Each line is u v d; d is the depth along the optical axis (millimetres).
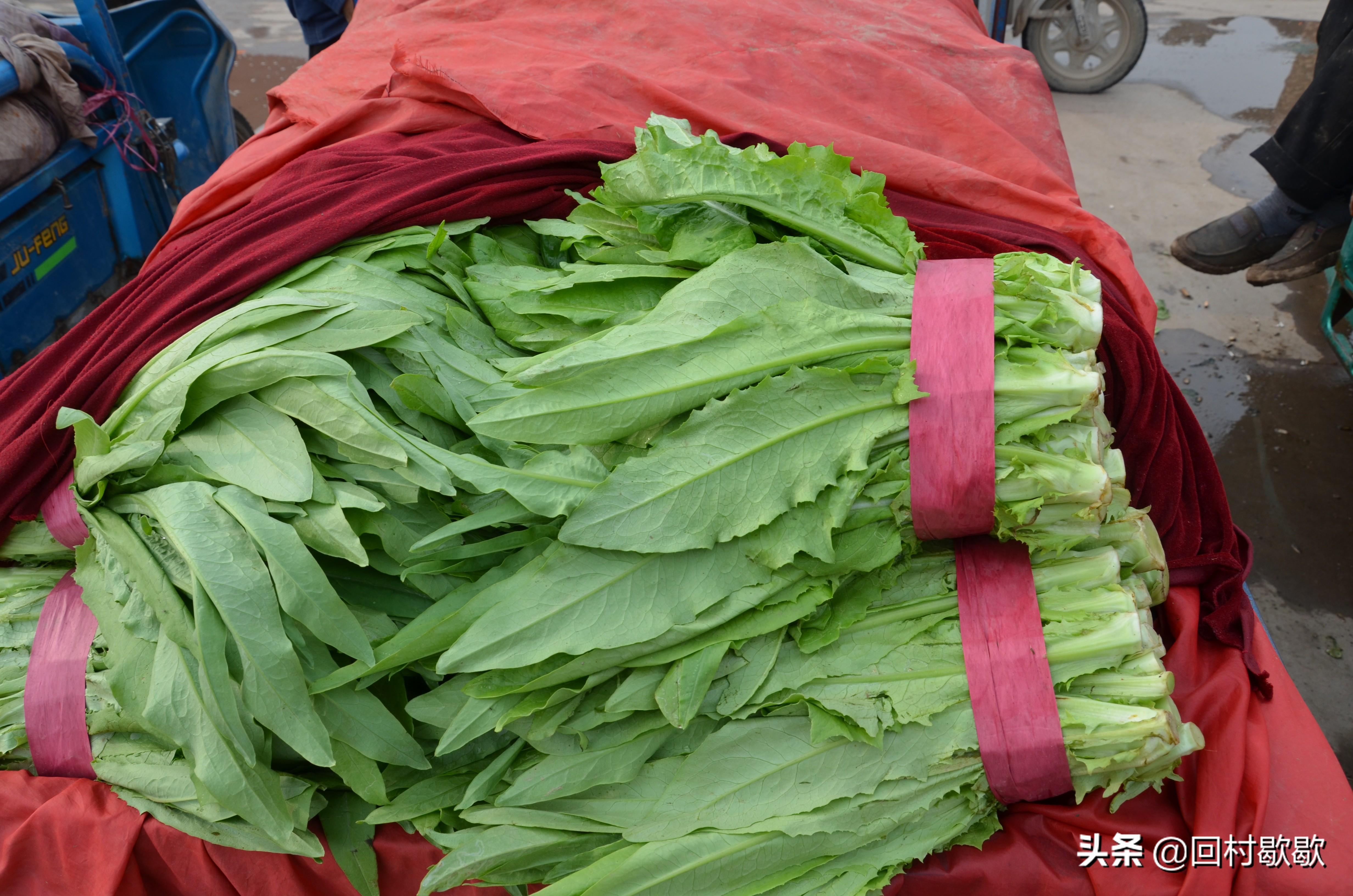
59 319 2504
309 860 1090
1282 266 2834
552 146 1466
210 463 1042
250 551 979
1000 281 1090
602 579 987
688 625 988
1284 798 1090
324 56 2195
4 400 1271
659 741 1037
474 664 948
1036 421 1003
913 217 1592
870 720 1000
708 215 1229
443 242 1287
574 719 1021
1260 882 1029
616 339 1045
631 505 978
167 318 1200
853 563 1033
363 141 1662
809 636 1043
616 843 1015
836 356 1051
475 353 1180
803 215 1188
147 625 995
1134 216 3773
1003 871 1068
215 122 3508
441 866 955
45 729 1090
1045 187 1750
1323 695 2090
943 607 1062
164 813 1070
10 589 1167
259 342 1080
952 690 1013
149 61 3170
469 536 1069
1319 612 2271
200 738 963
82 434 1034
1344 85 2426
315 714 964
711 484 994
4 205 2273
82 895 1099
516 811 1013
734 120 1763
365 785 1021
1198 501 1354
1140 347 1297
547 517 1013
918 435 1001
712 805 1001
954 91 1900
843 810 997
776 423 1010
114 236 2756
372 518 1025
